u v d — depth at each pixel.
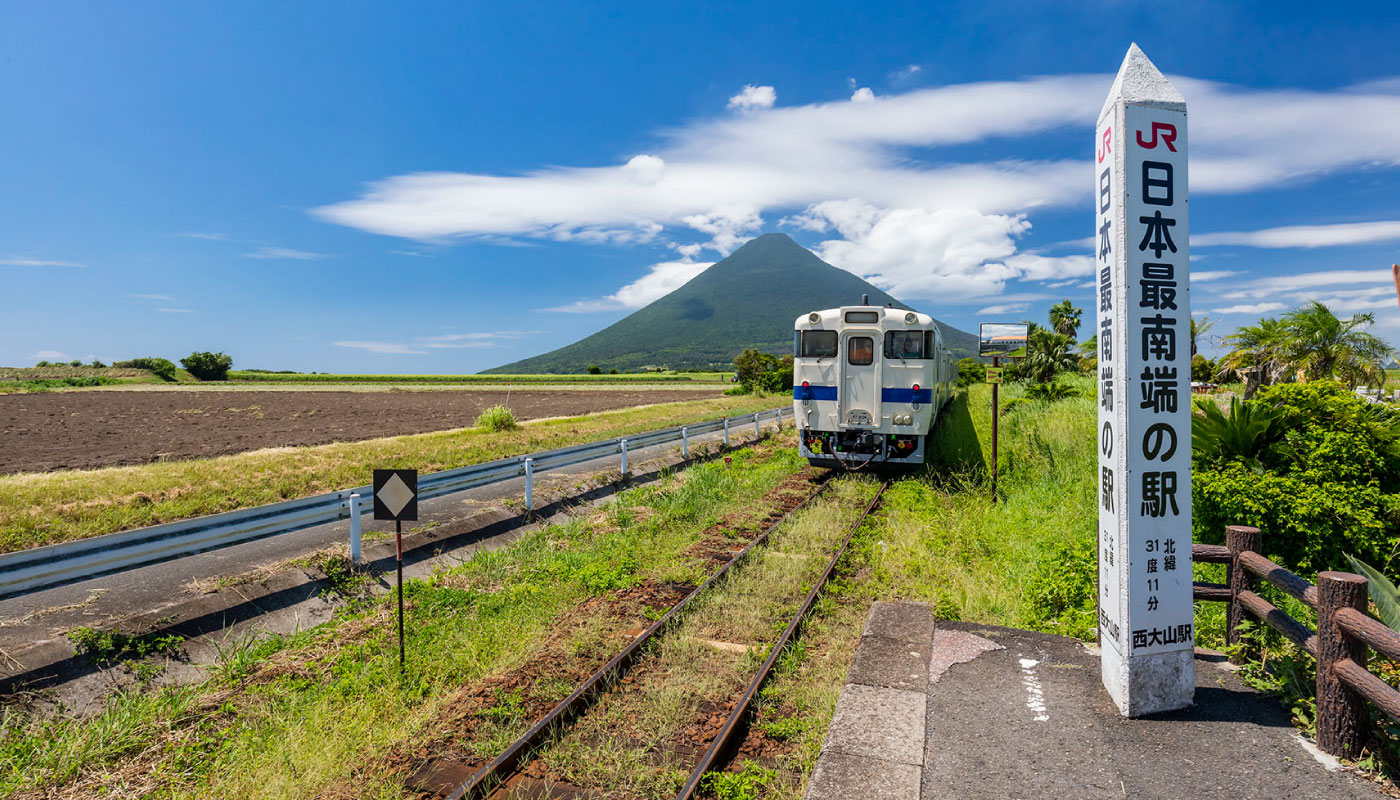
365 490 9.00
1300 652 4.26
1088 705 4.19
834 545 9.51
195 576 7.91
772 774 4.25
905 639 5.40
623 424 26.33
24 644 5.89
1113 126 3.96
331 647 6.49
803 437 15.59
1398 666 4.11
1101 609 4.38
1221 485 6.62
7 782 4.45
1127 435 3.90
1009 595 6.95
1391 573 6.03
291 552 8.94
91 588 7.42
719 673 5.69
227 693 5.63
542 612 7.13
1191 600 4.00
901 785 3.54
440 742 4.80
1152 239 3.89
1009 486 12.41
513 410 37.47
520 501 11.86
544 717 5.02
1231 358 18.16
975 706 4.28
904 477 14.83
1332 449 6.70
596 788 4.24
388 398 49.69
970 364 44.91
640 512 11.79
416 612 7.25
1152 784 3.36
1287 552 6.53
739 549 9.54
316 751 4.67
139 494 11.20
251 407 39.31
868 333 14.59
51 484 12.03
